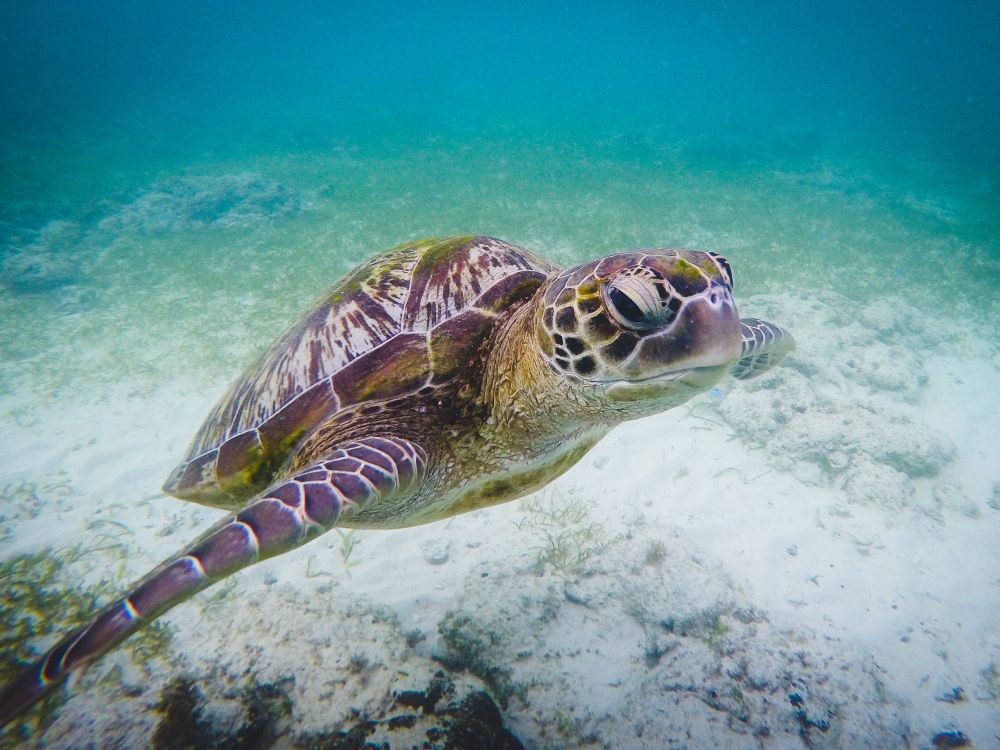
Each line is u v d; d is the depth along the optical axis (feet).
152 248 7.29
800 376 3.81
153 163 12.39
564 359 1.37
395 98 24.62
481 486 1.71
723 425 3.69
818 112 21.83
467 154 13.14
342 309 1.71
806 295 5.50
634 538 2.43
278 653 1.77
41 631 2.12
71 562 2.53
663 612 2.12
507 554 2.50
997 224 8.27
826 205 9.29
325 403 1.56
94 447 3.52
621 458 3.37
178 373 4.37
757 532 2.89
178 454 3.47
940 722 2.08
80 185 10.25
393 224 7.88
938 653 2.33
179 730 1.57
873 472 3.16
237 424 1.71
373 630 1.92
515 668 1.96
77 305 5.66
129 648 1.98
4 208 8.57
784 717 1.82
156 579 1.06
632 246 6.91
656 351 1.25
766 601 2.51
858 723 1.82
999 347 5.02
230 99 23.95
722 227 7.88
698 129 17.08
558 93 26.71
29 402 4.04
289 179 10.82
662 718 1.82
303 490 1.21
